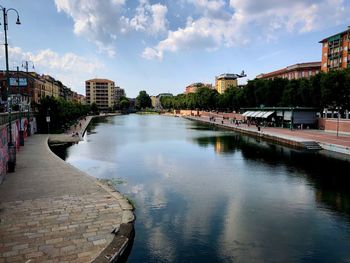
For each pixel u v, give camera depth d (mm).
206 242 14633
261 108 85188
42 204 16234
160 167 32219
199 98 158625
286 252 13828
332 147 40875
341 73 55719
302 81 70375
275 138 54219
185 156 39500
